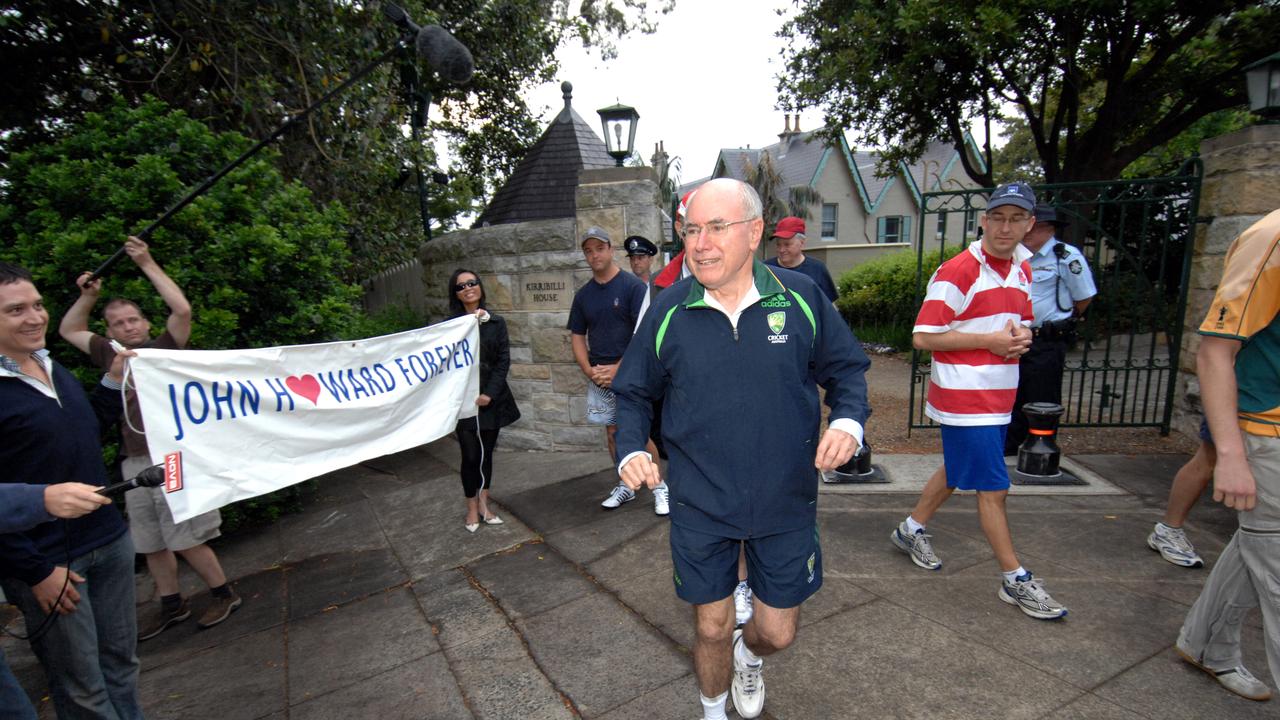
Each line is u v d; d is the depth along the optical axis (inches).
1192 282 208.1
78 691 89.2
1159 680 100.5
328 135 288.7
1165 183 206.7
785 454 79.6
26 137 263.7
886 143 580.4
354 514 198.2
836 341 82.8
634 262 195.2
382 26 280.2
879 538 154.3
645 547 160.2
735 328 78.8
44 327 86.7
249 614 143.3
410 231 492.1
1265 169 179.9
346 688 114.7
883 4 456.4
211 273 176.9
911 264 517.3
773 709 99.3
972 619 119.3
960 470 120.6
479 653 121.9
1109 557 139.1
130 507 133.4
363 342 150.8
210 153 194.5
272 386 136.0
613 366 180.7
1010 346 109.7
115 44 256.5
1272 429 82.7
